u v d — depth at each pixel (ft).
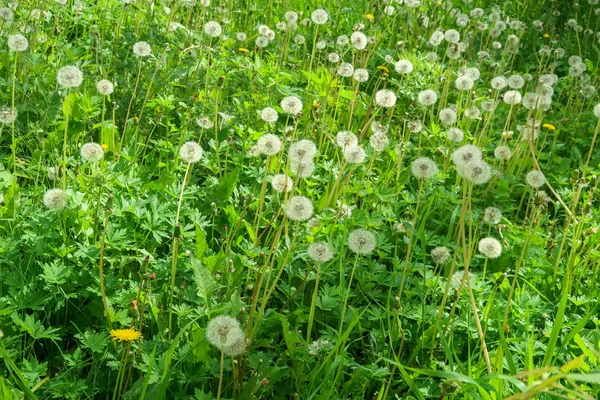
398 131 7.86
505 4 14.16
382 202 6.60
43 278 4.82
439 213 6.85
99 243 5.15
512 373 4.32
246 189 6.24
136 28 8.71
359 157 5.20
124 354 4.25
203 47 8.34
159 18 9.27
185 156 5.04
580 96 10.57
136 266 5.33
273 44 10.36
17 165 6.10
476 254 6.38
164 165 6.46
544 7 14.35
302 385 4.59
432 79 9.55
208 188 6.28
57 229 5.26
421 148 7.88
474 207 7.39
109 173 5.93
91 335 4.48
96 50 7.75
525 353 4.86
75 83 5.84
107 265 5.10
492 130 9.05
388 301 4.92
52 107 6.73
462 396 4.64
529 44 13.05
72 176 5.76
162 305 4.76
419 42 11.31
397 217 6.63
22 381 3.82
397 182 6.93
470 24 12.47
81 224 5.22
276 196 6.03
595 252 6.50
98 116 7.23
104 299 4.58
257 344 4.71
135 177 6.25
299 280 5.46
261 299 5.00
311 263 5.15
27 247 5.17
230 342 3.78
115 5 9.47
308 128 7.53
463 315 5.32
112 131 6.66
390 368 4.87
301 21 10.93
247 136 7.14
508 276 6.17
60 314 4.90
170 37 8.50
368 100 8.68
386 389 4.52
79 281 4.86
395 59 10.14
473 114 8.36
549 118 10.20
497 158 7.50
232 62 8.48
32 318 4.42
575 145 9.53
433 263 6.12
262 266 4.55
